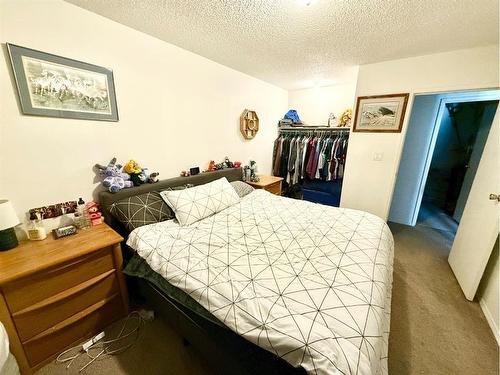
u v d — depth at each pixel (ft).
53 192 5.14
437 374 4.13
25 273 3.60
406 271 7.40
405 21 5.54
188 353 4.48
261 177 11.55
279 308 3.12
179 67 7.32
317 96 12.84
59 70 4.86
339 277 3.78
